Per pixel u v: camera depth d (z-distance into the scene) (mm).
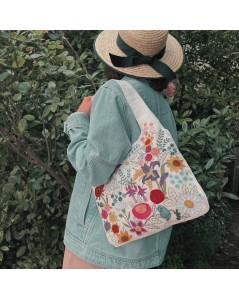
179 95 3068
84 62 3045
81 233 1870
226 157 2531
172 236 2854
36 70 2441
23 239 2805
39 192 2607
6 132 2350
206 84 3307
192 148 2545
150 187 1697
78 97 2482
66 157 2439
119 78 1855
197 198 1688
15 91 2336
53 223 2719
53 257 2682
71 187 2535
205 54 3299
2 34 2354
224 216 3455
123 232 1741
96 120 1690
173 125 1963
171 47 1903
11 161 2613
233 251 3395
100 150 1669
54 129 2445
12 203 2525
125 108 1723
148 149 1709
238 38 3279
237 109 3127
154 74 1778
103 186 1758
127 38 1768
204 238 2949
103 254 1829
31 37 2518
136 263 1833
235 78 3326
